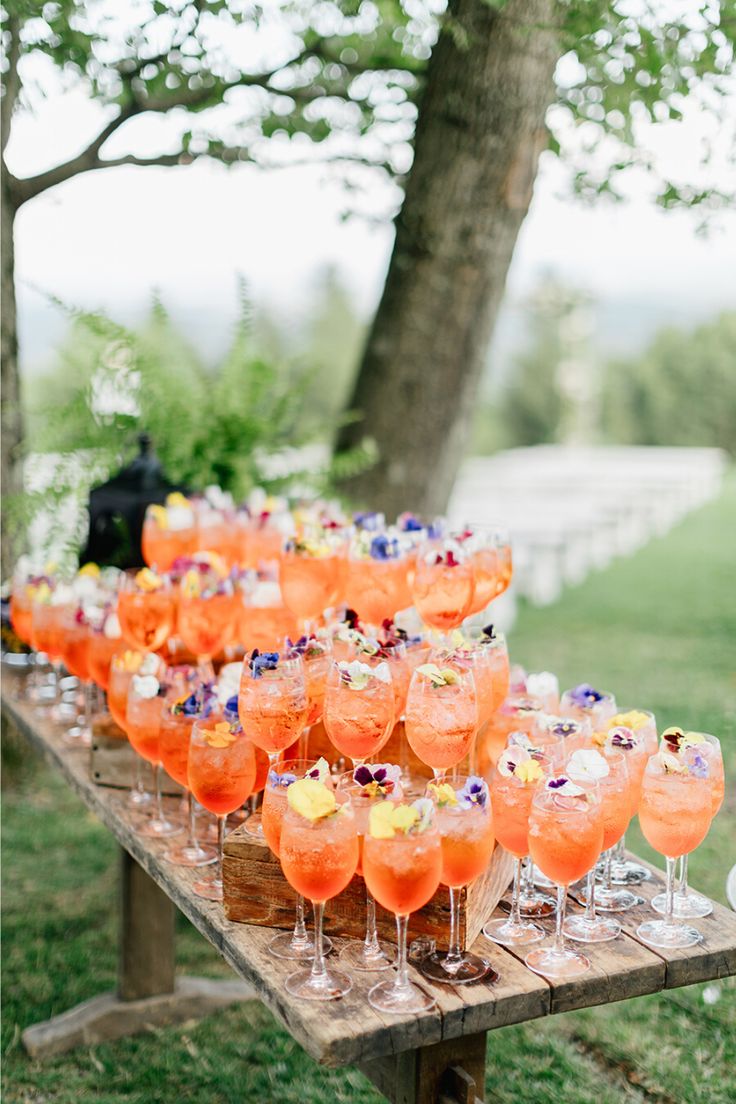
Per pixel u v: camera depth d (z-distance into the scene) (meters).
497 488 9.72
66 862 4.20
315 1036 1.58
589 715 2.24
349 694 1.92
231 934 1.89
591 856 1.75
